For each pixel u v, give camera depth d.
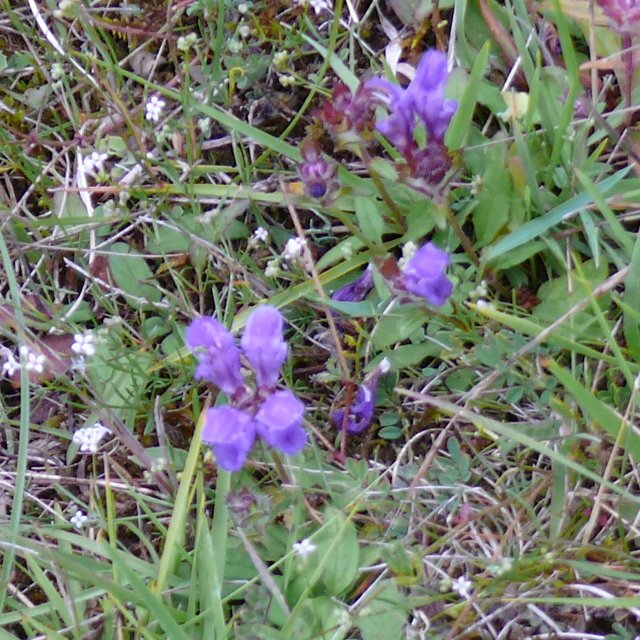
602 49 0.87
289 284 0.88
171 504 0.83
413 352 0.84
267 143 0.87
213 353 0.78
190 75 0.91
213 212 0.87
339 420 0.84
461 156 0.81
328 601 0.80
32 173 0.91
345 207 0.86
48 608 0.81
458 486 0.82
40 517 0.85
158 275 0.88
